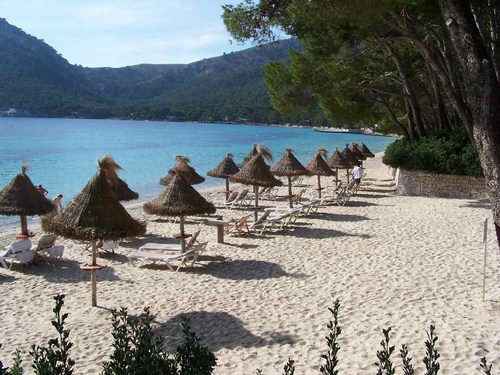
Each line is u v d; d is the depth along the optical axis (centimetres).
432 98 2817
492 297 885
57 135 8262
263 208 2047
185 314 878
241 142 7756
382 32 1709
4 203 1244
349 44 1903
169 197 1202
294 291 980
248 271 1130
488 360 647
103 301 959
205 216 1872
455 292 926
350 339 743
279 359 688
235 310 888
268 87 2416
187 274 1123
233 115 18225
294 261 1200
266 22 1387
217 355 709
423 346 699
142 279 1095
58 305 363
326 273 1089
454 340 712
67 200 2519
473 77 664
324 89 2242
